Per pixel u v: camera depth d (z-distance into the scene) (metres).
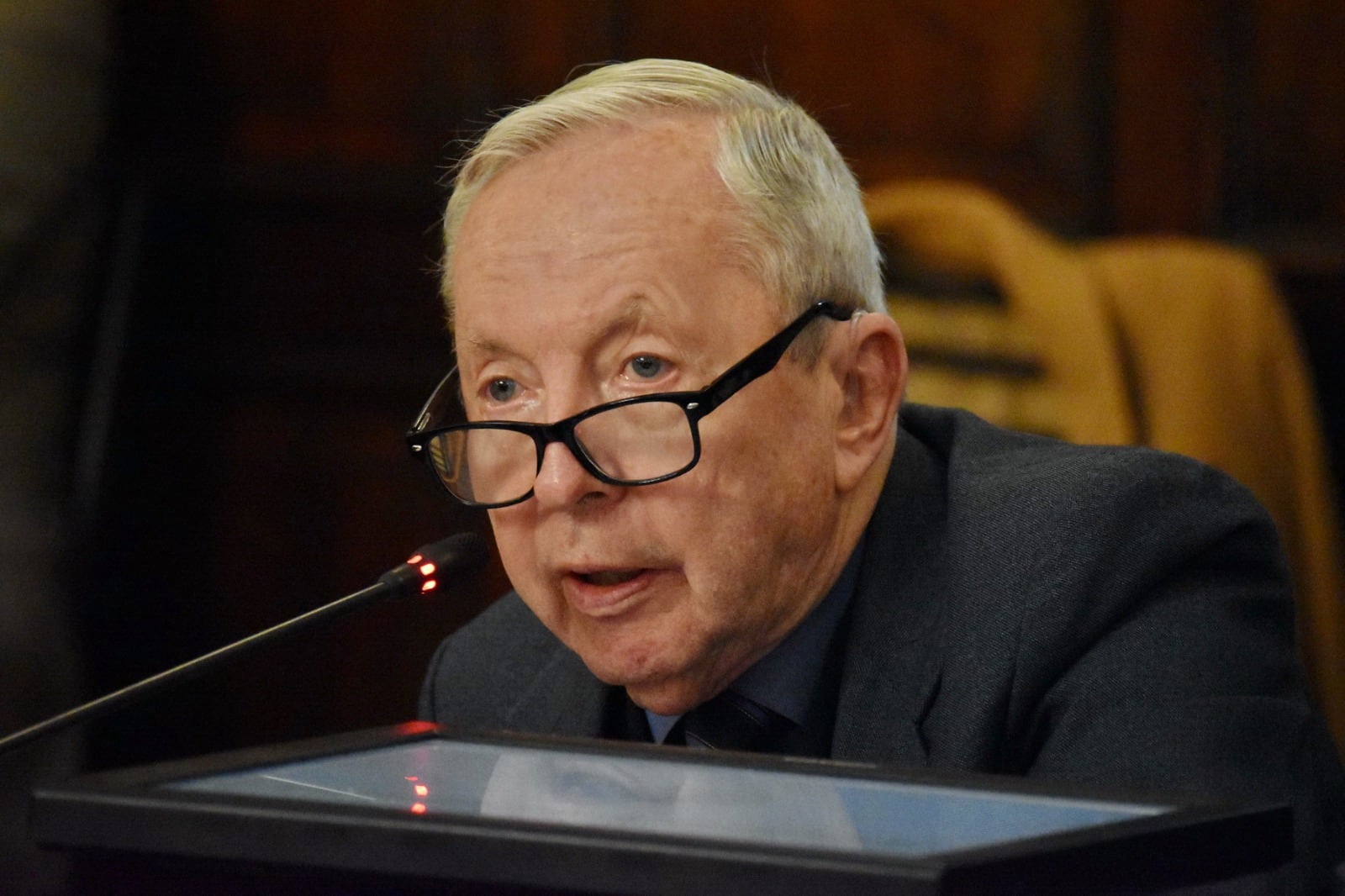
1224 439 8.00
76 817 2.28
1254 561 3.93
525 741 2.76
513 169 3.67
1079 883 2.06
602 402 3.58
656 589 3.66
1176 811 2.25
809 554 3.83
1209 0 10.02
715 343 3.58
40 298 8.65
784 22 10.12
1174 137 10.09
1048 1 10.08
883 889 1.94
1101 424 7.74
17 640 7.96
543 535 3.65
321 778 2.49
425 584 3.56
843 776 2.50
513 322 3.59
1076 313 7.94
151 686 3.37
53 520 8.49
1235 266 8.27
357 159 10.02
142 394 9.63
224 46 9.90
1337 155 10.03
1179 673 3.62
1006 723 3.71
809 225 3.74
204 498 9.91
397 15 10.02
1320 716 3.96
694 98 3.73
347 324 10.08
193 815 2.23
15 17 8.53
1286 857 2.34
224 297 9.97
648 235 3.54
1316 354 10.03
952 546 3.98
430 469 3.87
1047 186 10.17
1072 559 3.80
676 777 2.51
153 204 9.67
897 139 10.16
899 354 3.93
